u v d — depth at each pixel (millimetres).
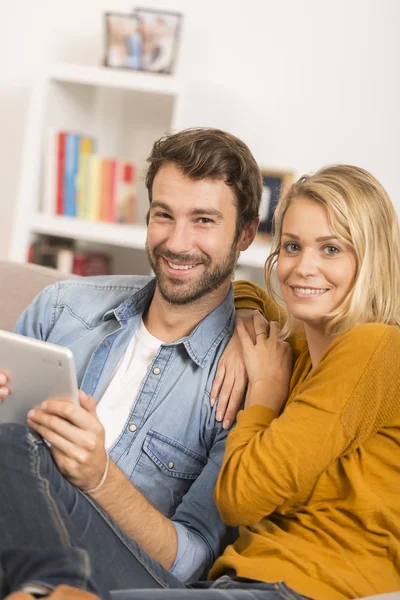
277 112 4285
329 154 4246
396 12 4156
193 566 1925
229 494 1788
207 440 2111
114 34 4027
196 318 2215
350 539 1741
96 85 4477
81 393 1840
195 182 2113
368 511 1739
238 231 2199
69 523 1597
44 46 4512
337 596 1654
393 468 1789
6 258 4645
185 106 3988
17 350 1813
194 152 2115
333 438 1729
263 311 2334
